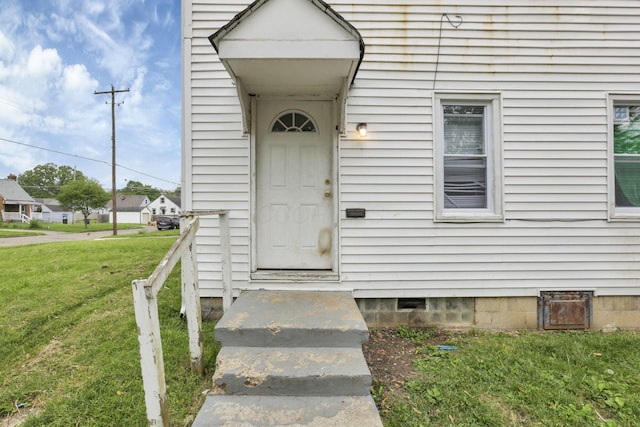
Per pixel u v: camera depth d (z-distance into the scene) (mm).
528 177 3822
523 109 3830
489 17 3818
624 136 3943
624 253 3838
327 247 3863
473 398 2385
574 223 3824
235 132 3750
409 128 3781
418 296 3768
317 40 2803
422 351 3158
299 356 2479
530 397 2398
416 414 2236
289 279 3666
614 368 2832
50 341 3168
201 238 3754
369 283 3740
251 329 2609
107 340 3160
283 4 2807
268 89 3588
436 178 3797
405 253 3770
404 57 3783
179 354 2904
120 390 2424
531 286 3814
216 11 3723
